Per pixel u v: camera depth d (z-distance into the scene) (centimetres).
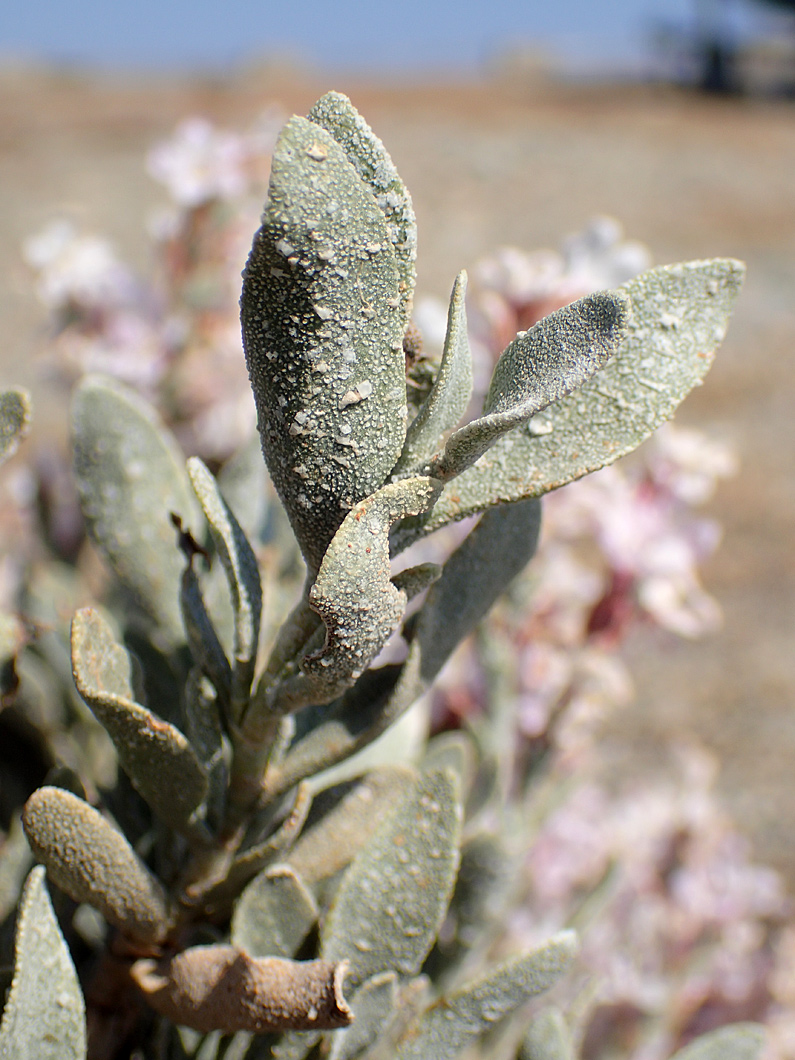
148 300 29
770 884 36
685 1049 16
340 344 11
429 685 13
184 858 14
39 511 26
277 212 10
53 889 15
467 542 13
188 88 351
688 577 23
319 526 11
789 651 77
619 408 12
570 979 26
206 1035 14
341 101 11
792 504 96
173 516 13
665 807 36
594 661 23
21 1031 12
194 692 13
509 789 24
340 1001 12
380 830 13
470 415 22
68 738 19
